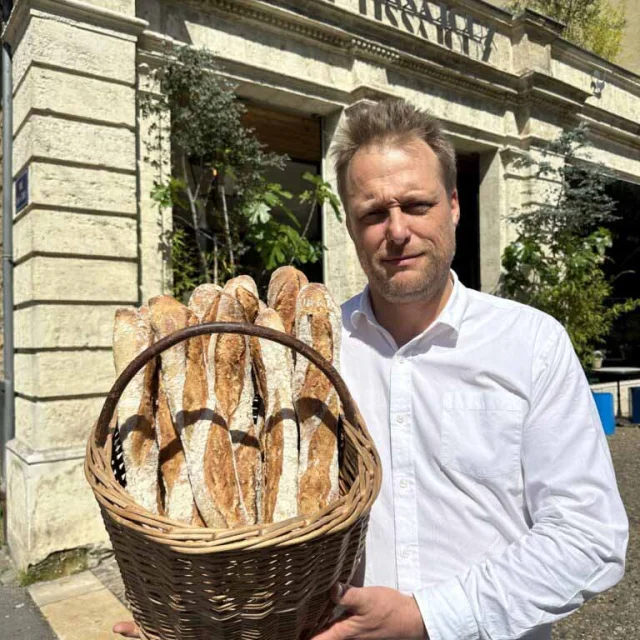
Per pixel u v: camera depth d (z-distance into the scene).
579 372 1.35
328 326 1.37
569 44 8.78
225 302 1.38
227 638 1.05
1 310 5.27
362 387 1.52
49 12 4.04
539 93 7.84
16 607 3.69
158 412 1.30
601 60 9.42
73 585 3.95
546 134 8.15
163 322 1.34
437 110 6.95
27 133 4.11
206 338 1.37
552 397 1.32
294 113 6.15
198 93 4.70
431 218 1.33
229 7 5.15
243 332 1.10
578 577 1.17
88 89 4.21
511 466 1.33
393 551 1.42
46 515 4.02
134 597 1.13
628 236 10.66
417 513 1.40
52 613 3.59
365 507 1.05
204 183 5.41
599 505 1.22
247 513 1.19
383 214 1.34
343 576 1.15
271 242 5.09
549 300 7.79
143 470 1.21
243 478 1.24
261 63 5.45
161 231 4.77
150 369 1.34
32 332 4.12
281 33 5.55
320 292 1.44
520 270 7.87
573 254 7.73
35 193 4.00
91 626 3.45
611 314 8.70
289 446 1.25
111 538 1.13
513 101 7.84
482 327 1.43
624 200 10.20
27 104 4.08
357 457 1.20
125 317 1.42
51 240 4.05
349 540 1.11
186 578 0.97
